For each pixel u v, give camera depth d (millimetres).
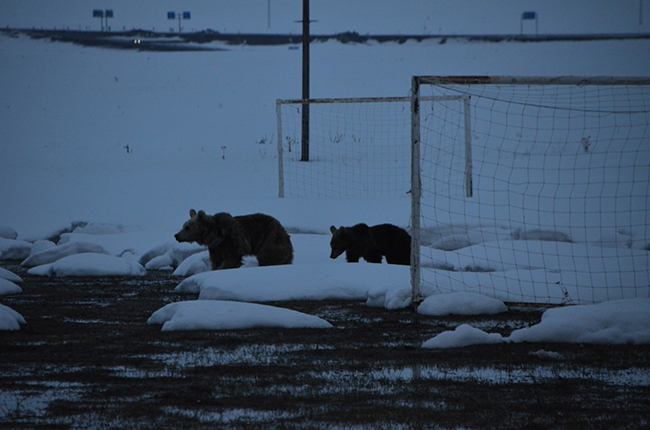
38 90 158375
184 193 76562
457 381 20484
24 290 38438
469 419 17125
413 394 19203
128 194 76000
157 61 199750
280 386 20000
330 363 22562
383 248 44531
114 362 22719
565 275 36281
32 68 182750
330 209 60375
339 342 25672
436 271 36625
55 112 138000
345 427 16578
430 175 81125
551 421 16922
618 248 44281
